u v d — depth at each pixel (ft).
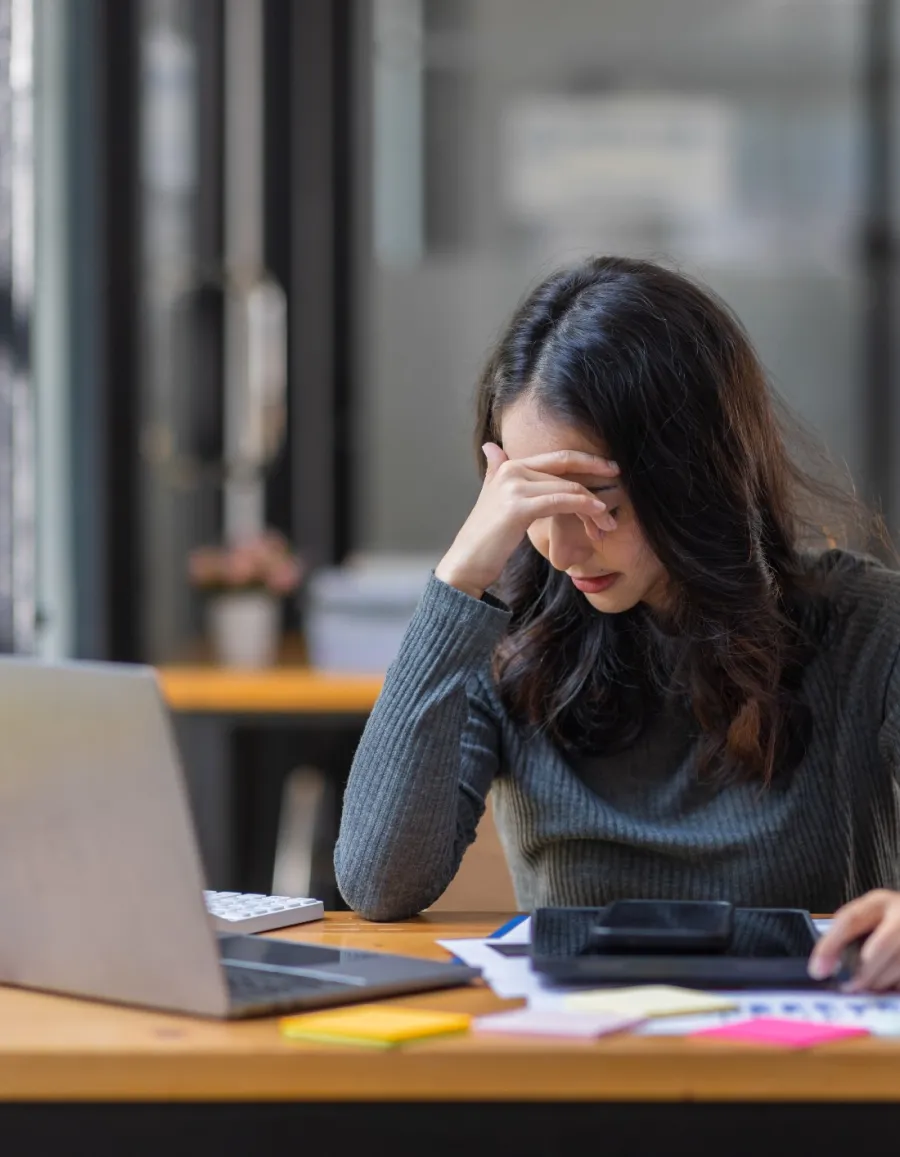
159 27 16.16
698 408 5.71
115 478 14.30
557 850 6.02
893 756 5.91
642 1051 3.78
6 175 11.66
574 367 5.65
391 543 20.83
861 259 20.68
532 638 6.15
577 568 5.73
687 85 20.63
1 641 11.80
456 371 20.77
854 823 5.96
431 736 5.65
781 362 20.83
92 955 4.35
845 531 6.48
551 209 20.75
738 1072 3.76
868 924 4.37
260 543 14.84
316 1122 3.87
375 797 5.67
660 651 5.99
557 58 20.63
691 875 5.85
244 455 18.58
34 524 12.28
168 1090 3.85
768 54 20.56
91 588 14.06
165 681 12.53
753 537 5.83
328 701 12.46
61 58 13.52
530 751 6.15
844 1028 3.94
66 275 13.74
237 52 19.25
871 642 6.03
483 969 4.67
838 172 20.62
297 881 13.53
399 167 20.58
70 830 4.31
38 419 12.63
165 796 4.11
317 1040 3.93
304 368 20.12
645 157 20.68
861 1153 3.81
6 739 4.39
